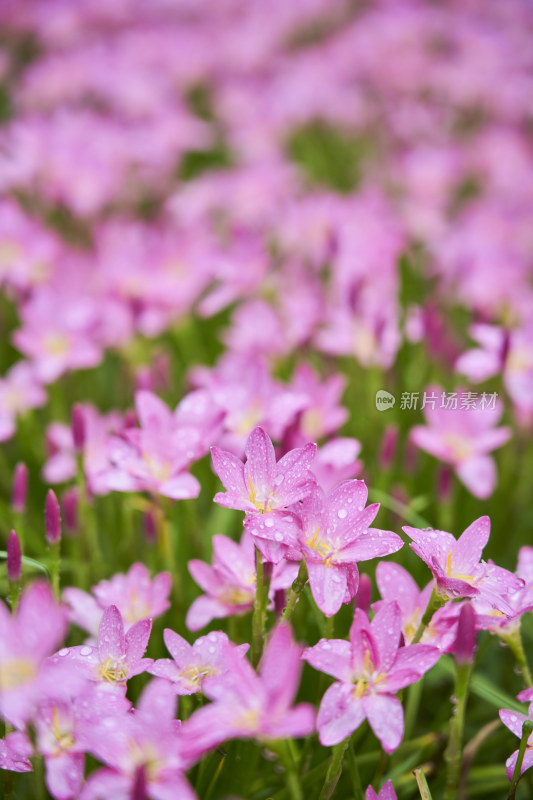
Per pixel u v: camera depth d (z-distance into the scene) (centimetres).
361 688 103
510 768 105
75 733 101
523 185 228
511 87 261
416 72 268
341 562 104
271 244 200
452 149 232
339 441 122
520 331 134
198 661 106
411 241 197
